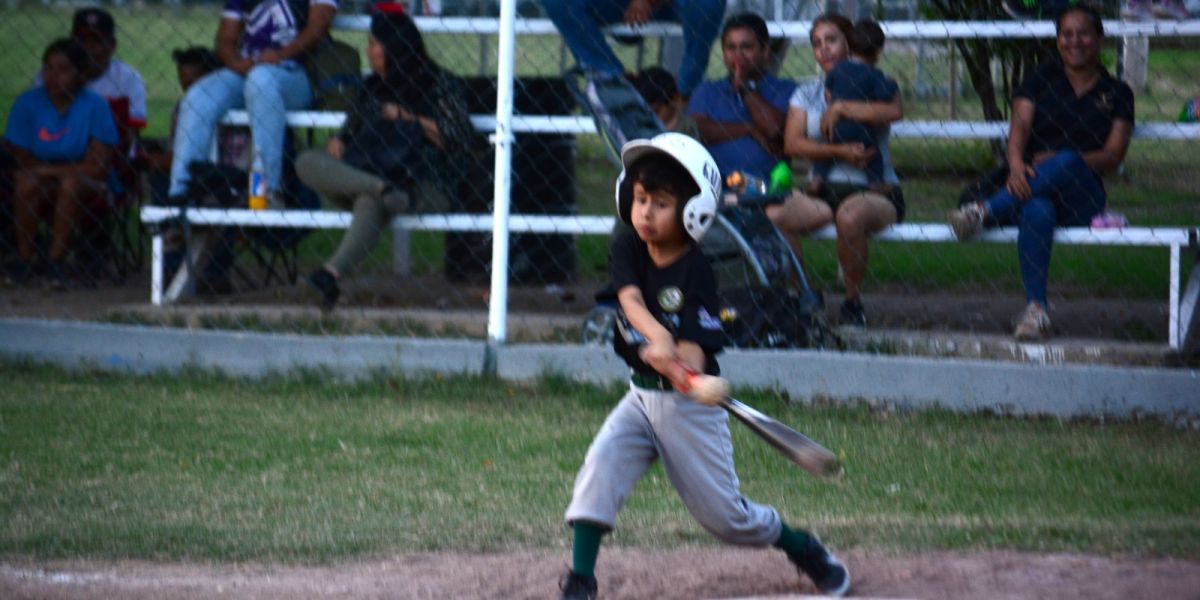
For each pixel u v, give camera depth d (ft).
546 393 66.08
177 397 65.31
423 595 39.63
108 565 42.39
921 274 87.81
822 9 81.97
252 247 83.20
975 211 67.77
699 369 36.24
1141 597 38.65
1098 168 68.18
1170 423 62.03
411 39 73.77
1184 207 91.86
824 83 71.31
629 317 35.86
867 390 64.69
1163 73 90.22
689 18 72.59
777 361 65.31
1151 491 51.85
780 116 71.87
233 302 76.84
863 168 69.92
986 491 51.98
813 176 71.00
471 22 75.82
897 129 71.36
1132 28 69.87
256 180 75.10
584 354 67.05
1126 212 90.74
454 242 85.56
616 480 36.86
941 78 101.71
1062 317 74.84
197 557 43.29
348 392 66.28
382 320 72.64
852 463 55.72
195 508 48.85
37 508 48.47
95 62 84.64
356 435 59.21
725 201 67.00
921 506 49.93
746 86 71.56
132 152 86.53
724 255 67.31
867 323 73.00
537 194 81.92
